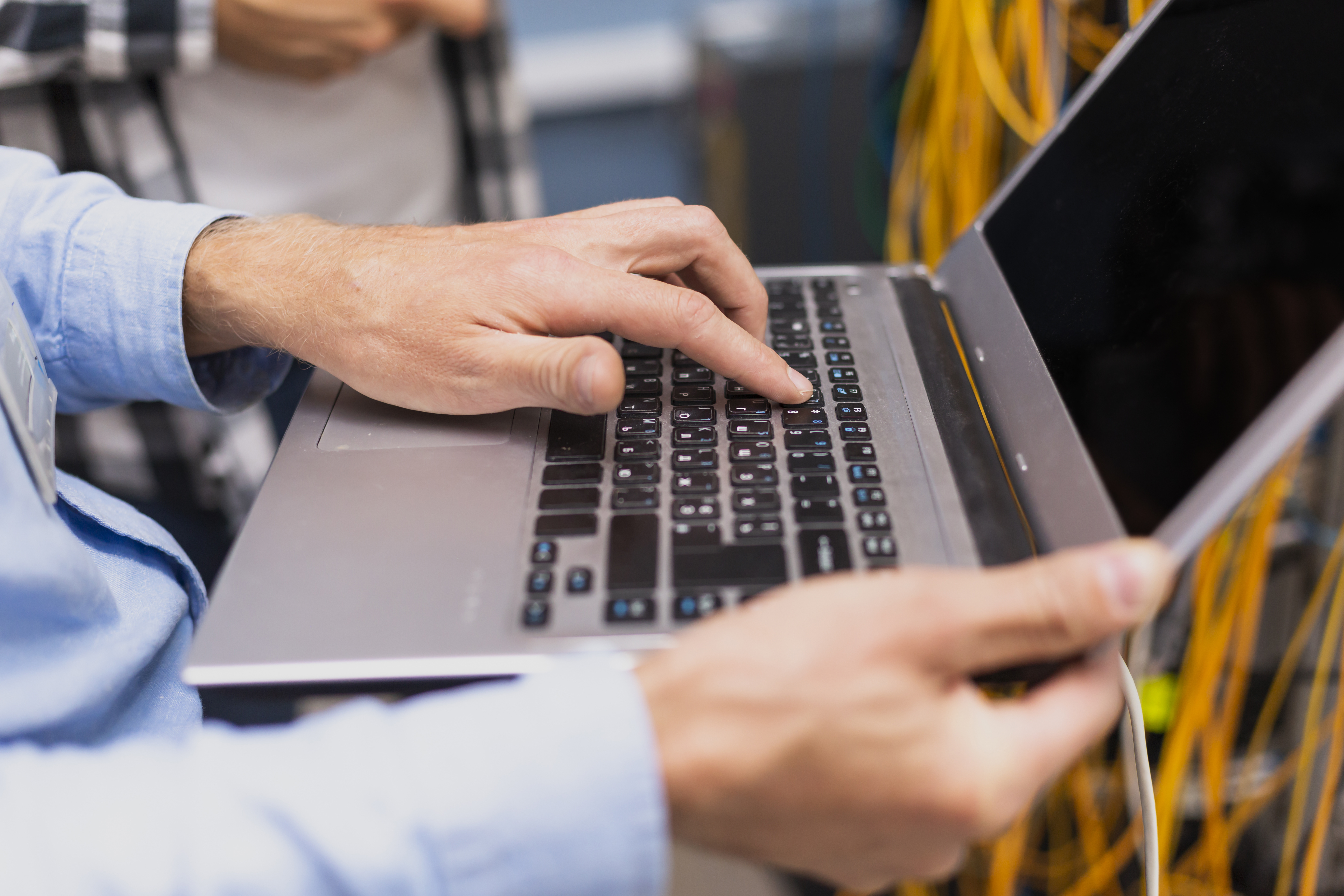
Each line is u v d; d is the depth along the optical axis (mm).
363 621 364
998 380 482
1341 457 599
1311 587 648
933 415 468
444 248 496
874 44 1390
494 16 1060
